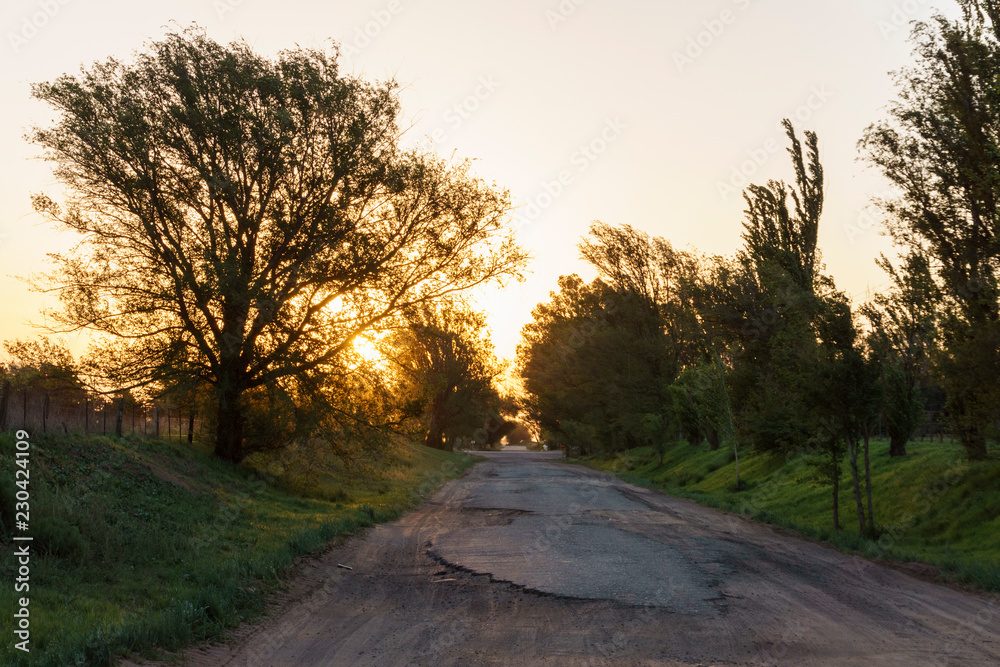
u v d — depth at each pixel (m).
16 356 18.14
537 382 79.25
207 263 19.75
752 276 31.72
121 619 7.61
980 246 17.30
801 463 27.19
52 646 6.48
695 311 36.00
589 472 48.66
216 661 7.17
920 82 18.03
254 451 25.84
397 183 21.69
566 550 14.33
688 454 47.56
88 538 10.62
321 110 21.59
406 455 39.41
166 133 20.58
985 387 16.30
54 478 12.56
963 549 13.78
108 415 19.72
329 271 21.75
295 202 21.89
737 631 8.26
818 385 16.66
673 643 7.77
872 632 8.20
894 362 20.11
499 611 9.40
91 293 19.66
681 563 12.84
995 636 8.06
